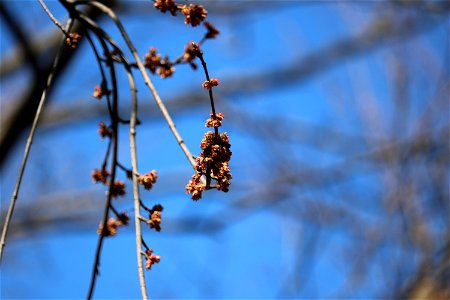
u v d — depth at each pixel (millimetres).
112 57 3275
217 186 2578
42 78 6445
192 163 2629
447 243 7359
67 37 3207
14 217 10109
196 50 2576
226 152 2592
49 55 6434
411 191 7840
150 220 2746
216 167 2574
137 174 2846
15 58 8680
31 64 6375
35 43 6629
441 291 7207
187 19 2992
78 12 3289
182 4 3020
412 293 7324
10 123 6648
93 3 3285
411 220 7684
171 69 3238
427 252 7453
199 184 2600
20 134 6715
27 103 6543
